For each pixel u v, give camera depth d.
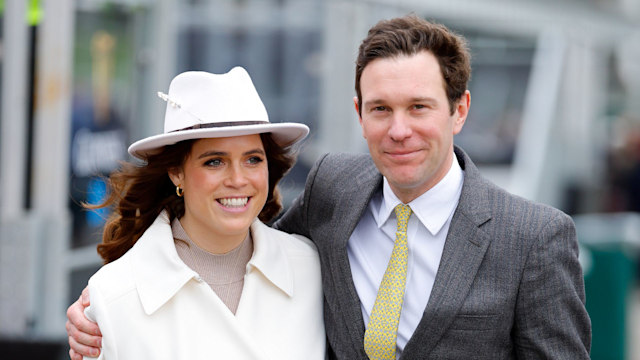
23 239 5.98
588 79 10.90
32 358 5.53
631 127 12.11
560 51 9.98
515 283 2.89
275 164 3.41
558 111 10.20
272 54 7.19
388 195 3.17
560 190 10.67
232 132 2.94
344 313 3.16
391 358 3.02
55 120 6.07
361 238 3.26
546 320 2.87
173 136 2.92
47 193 6.10
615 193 11.89
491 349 2.93
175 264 3.10
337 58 7.13
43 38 6.03
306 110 7.20
